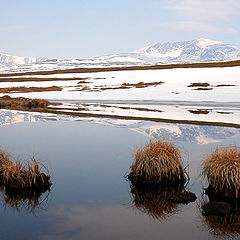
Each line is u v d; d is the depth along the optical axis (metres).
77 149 17.36
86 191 11.31
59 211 9.85
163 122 27.27
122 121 28.17
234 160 11.07
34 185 11.62
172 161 12.23
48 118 30.91
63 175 12.91
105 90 63.84
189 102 45.31
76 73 98.25
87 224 9.07
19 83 82.94
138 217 9.52
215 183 11.03
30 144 18.81
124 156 15.76
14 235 8.52
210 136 20.92
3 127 25.50
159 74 81.44
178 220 9.35
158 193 11.22
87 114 33.25
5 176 11.91
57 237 8.39
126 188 11.61
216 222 9.24
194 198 10.69
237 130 23.12
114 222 9.16
